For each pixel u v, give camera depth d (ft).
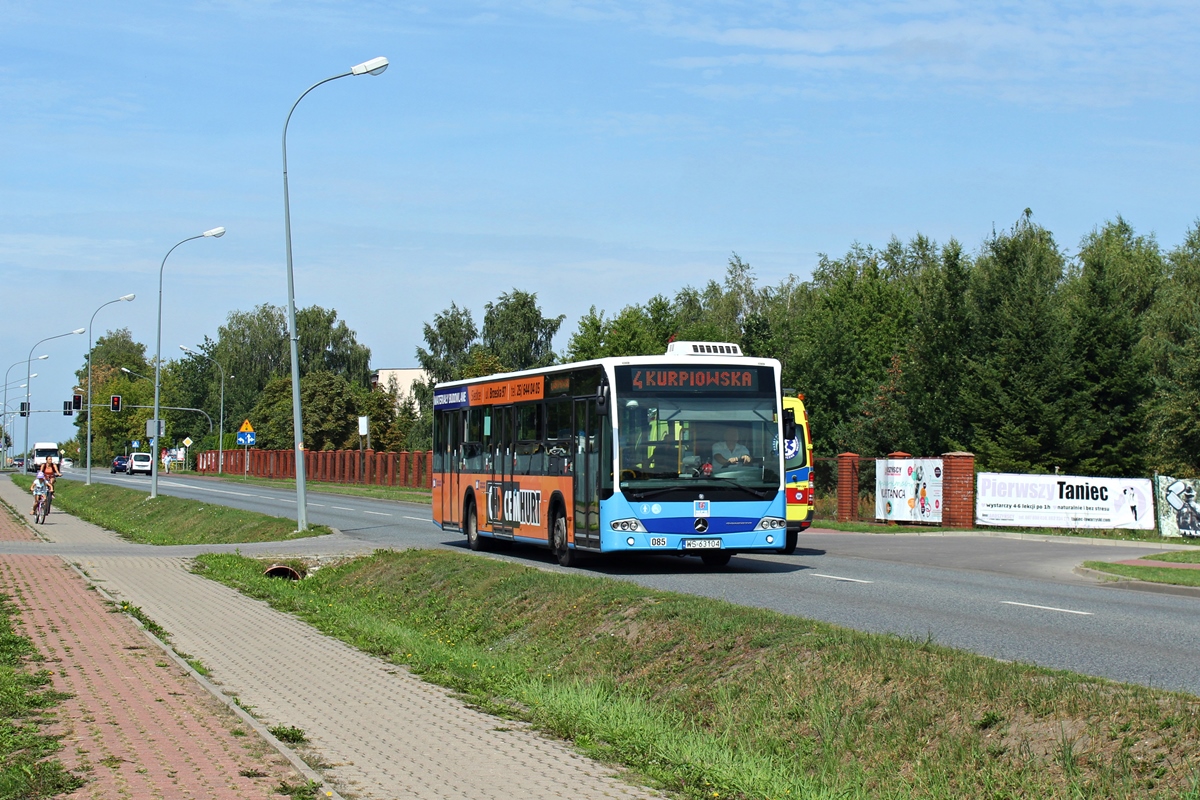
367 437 308.19
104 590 55.31
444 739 27.43
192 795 21.04
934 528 108.17
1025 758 23.85
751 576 60.49
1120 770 22.33
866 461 124.88
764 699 30.96
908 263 319.06
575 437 64.08
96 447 497.05
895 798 23.72
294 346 99.96
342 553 78.38
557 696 32.96
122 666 34.88
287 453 295.69
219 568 68.69
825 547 86.02
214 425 415.23
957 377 161.58
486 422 78.79
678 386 60.49
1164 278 203.92
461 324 317.22
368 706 31.14
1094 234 229.25
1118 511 105.81
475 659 40.37
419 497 178.40
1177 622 43.62
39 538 98.02
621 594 45.29
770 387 61.82
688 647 37.09
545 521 68.28
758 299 311.06
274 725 28.04
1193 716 23.48
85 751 24.13
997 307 163.22
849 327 230.07
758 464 60.85
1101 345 146.92
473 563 61.52
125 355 612.70
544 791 22.90
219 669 35.96
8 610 46.70
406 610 57.77
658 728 29.30
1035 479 107.55
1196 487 104.06
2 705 28.37
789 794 23.58
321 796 21.34
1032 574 67.15
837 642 32.94
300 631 45.11
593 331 244.83
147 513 145.18
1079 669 32.86
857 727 27.58
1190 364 143.54
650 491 59.26
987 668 28.78
